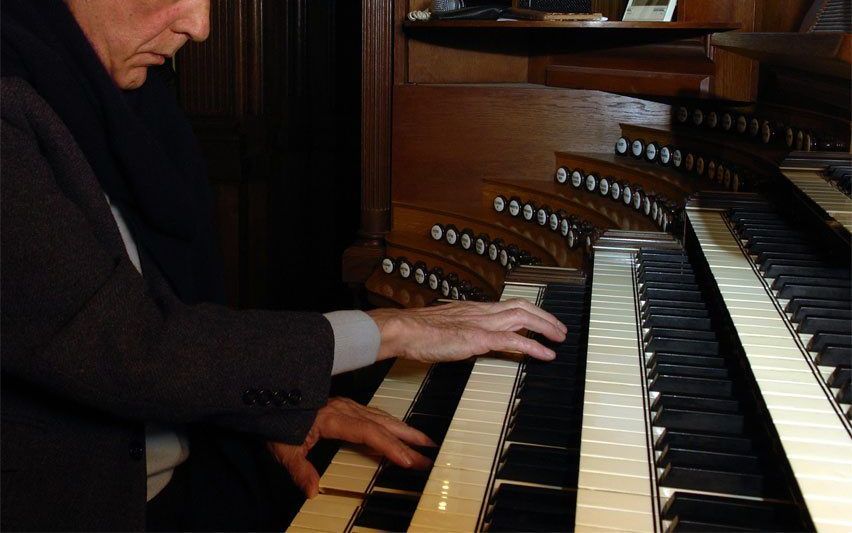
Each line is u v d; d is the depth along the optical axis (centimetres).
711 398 144
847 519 95
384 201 488
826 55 162
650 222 377
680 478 119
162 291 168
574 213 414
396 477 149
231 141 548
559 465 137
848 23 278
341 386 487
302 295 725
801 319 154
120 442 144
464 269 437
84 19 159
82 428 141
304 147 716
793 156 249
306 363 136
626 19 434
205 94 552
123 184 165
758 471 120
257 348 133
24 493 135
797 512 106
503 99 466
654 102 434
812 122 294
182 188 173
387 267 474
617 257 248
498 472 136
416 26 462
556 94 457
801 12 340
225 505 185
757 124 350
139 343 124
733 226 230
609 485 119
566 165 454
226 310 138
